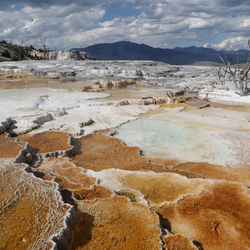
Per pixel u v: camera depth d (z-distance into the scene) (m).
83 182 7.70
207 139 11.98
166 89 24.95
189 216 6.14
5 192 6.45
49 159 9.59
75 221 5.70
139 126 14.16
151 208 6.43
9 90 22.77
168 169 8.96
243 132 12.78
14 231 5.10
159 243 5.04
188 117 15.75
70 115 15.58
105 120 15.00
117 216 5.88
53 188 6.66
